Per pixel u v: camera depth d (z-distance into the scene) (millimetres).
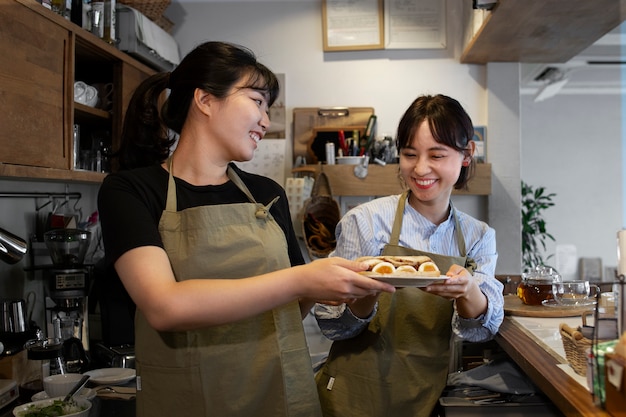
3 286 2262
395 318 1551
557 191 6887
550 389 1188
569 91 6773
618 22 2578
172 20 3330
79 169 2314
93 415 1754
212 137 1287
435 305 1549
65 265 2332
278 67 3312
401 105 3271
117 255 1139
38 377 2057
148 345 1245
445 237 1617
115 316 2344
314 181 3076
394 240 1586
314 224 2963
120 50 2670
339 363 1585
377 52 3275
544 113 6855
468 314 1462
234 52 1274
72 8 2377
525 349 1445
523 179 6906
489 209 3207
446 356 1540
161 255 1148
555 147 6867
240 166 3264
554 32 2711
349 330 1536
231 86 1251
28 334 2117
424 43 3242
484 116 3248
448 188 1529
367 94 3279
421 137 1481
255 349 1268
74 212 2840
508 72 3211
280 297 1123
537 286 1968
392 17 3250
